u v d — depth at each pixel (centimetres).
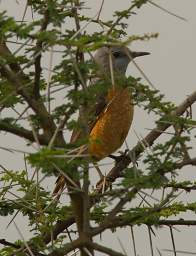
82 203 712
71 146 634
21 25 553
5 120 629
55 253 654
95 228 655
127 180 647
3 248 816
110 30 633
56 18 612
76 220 718
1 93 688
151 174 649
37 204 834
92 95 639
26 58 656
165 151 654
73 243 648
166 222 772
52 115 648
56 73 634
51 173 595
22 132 630
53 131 668
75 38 587
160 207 679
